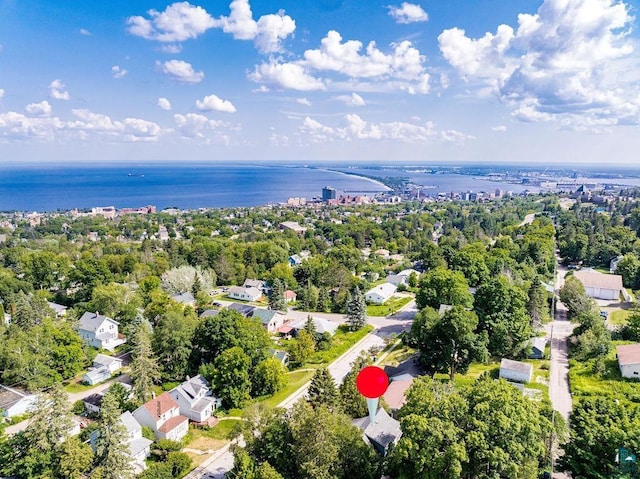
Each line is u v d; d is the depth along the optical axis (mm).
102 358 77062
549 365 70250
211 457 52531
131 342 81250
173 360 69750
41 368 67312
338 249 166125
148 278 112250
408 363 74750
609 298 105812
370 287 127000
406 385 62844
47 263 124375
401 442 37469
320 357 78312
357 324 92938
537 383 64438
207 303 109000
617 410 42938
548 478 41688
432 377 68312
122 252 164750
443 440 37250
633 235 156375
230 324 71812
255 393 66812
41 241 197875
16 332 74062
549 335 82625
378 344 85875
